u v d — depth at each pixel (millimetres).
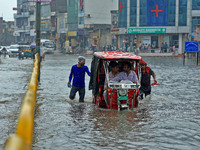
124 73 10188
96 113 9180
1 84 15211
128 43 65438
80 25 77938
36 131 7180
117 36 69000
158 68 26453
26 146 2871
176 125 7777
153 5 62344
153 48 61625
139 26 63406
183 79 18078
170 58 47375
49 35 94188
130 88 9672
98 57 10211
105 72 9961
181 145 6238
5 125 7617
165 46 57875
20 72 21797
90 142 6414
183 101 11148
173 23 61500
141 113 9188
